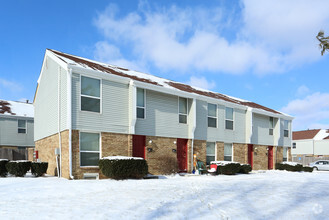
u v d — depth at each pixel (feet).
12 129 84.69
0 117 82.64
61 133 41.63
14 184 32.50
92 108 41.19
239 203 22.80
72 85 39.29
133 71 62.85
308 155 142.41
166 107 51.88
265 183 39.06
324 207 22.00
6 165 41.91
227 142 64.28
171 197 24.84
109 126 42.70
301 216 18.93
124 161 37.93
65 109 40.16
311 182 42.22
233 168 54.13
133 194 26.27
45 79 52.75
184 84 75.25
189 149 54.95
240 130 68.23
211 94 70.69
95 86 41.93
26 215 17.94
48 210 19.36
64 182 34.12
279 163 76.48
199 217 17.89
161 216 17.92
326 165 93.66
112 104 43.45
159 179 41.37
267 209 20.79
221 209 20.34
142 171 39.91
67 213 18.48
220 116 63.36
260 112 72.02
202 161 57.47
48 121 49.32
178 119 53.88
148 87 47.06
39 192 27.25
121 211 19.07
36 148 59.47
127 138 44.88
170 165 49.90
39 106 57.62
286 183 39.73
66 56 48.44
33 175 43.96
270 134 78.54
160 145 49.96
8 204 21.59
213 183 37.52
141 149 47.70
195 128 56.18
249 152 71.46
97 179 39.55
